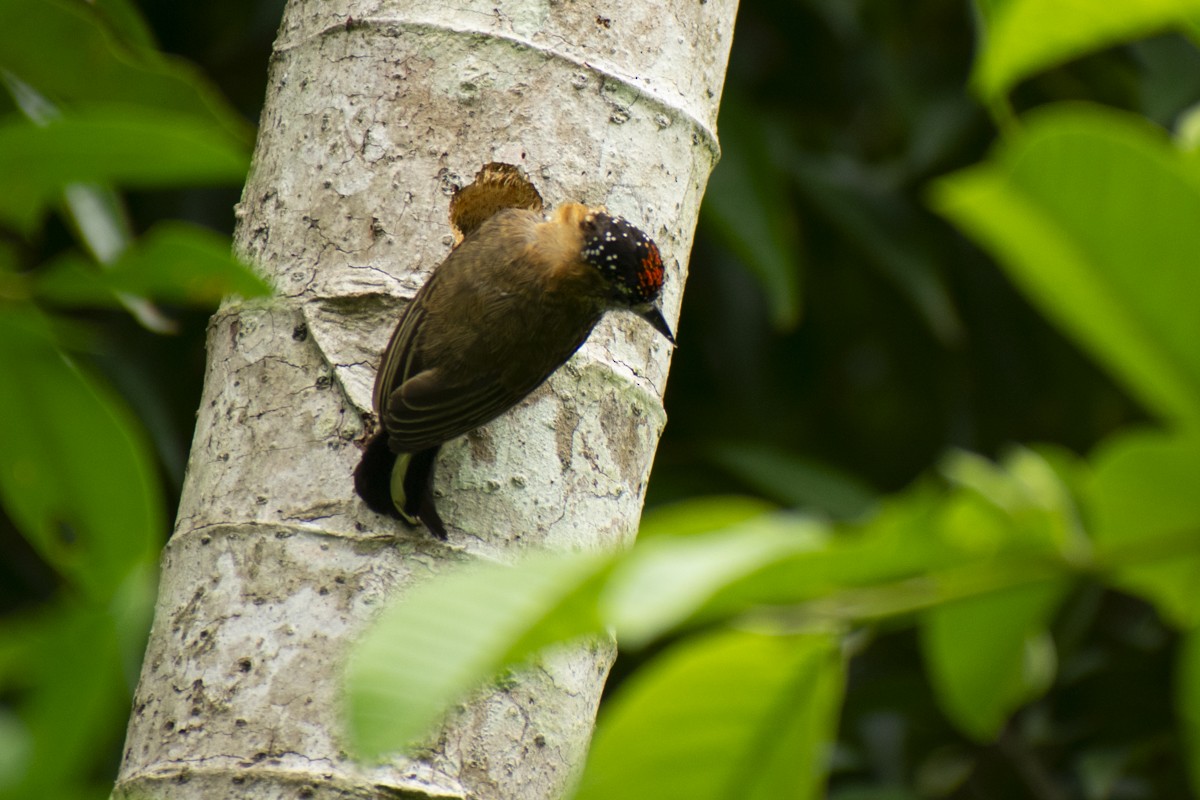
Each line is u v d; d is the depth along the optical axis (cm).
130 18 744
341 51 690
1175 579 274
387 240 664
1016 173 256
